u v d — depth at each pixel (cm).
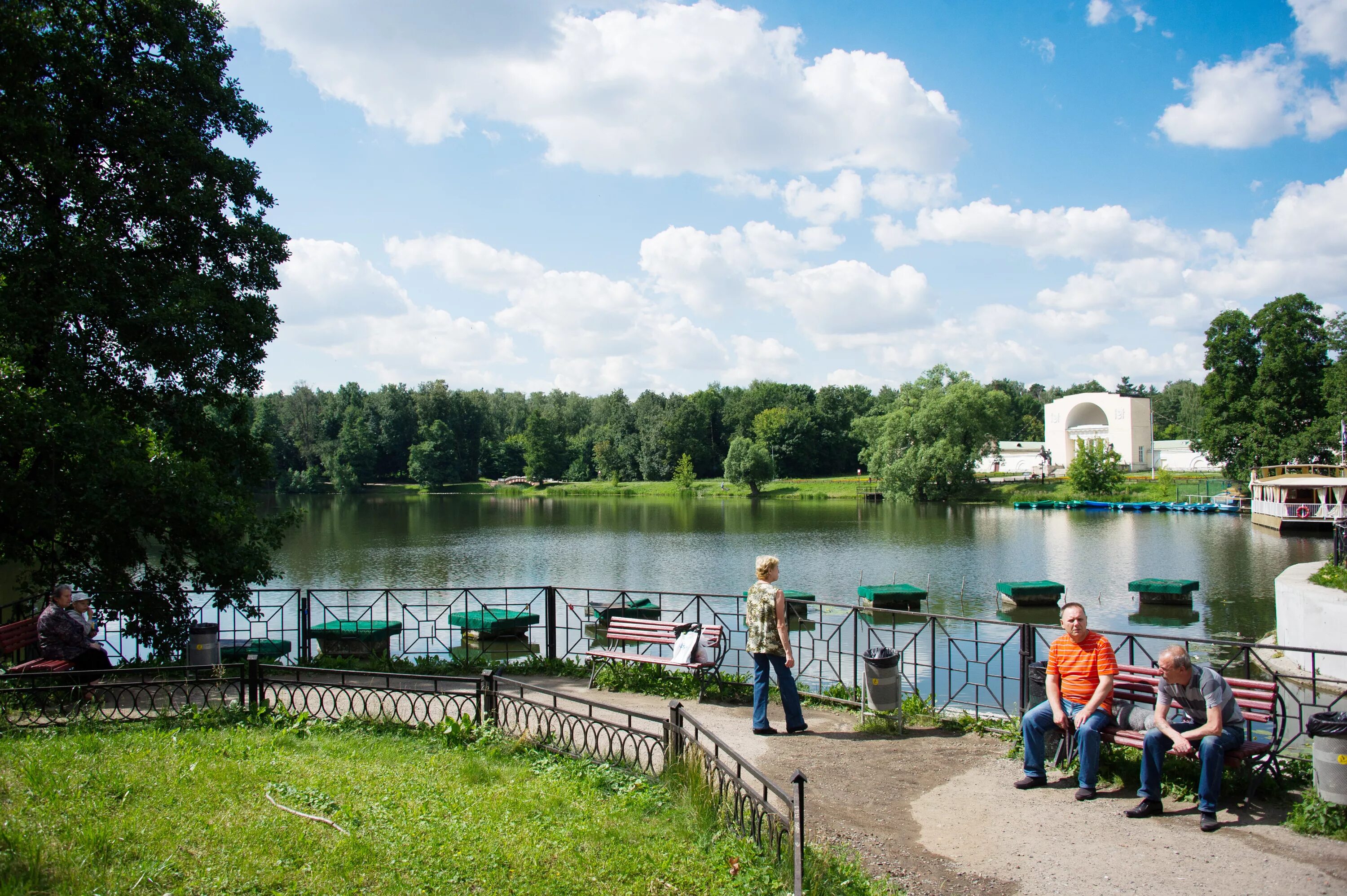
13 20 1173
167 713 820
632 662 1048
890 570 3081
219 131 1530
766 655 829
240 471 1638
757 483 8119
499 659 1695
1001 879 509
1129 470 8781
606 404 12644
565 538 4281
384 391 10100
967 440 6862
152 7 1373
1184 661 615
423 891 445
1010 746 779
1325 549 3609
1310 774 643
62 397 1230
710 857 502
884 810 627
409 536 4466
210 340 1410
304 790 589
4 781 584
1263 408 5297
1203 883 499
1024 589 2359
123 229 1403
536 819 554
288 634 1980
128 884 432
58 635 927
